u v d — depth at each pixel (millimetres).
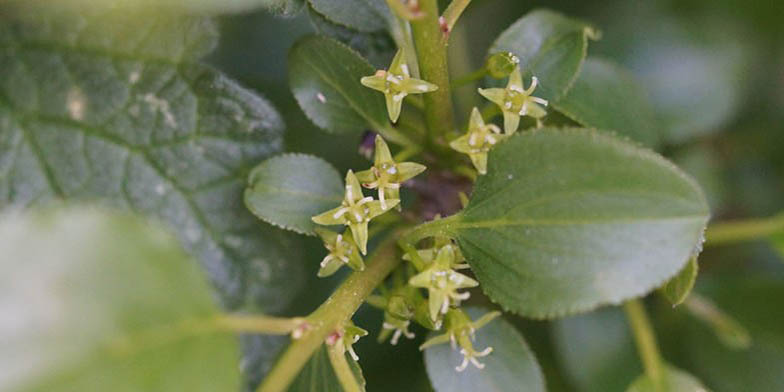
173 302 113
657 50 167
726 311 164
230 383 115
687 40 167
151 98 135
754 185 174
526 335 162
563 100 139
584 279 117
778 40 169
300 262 139
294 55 132
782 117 173
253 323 117
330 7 133
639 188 116
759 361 162
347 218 127
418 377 159
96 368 110
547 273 118
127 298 111
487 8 168
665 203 115
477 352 131
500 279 121
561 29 136
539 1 167
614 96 147
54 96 133
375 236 155
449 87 131
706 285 165
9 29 131
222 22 140
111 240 111
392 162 128
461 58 161
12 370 107
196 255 135
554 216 118
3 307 108
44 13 125
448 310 128
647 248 115
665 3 167
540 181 119
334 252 128
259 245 137
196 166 136
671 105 167
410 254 125
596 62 147
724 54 168
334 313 122
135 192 134
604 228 116
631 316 151
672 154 172
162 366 112
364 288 126
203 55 136
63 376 109
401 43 136
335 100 134
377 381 159
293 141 155
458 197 139
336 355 121
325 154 158
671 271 115
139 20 133
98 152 134
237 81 139
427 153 137
